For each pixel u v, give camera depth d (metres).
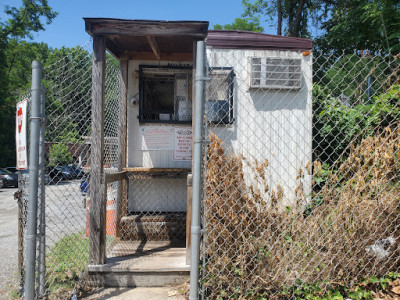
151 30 3.11
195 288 2.26
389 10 8.15
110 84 4.54
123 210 4.71
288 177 4.79
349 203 2.78
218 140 2.90
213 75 4.79
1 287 3.21
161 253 3.79
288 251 2.75
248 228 2.84
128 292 2.98
